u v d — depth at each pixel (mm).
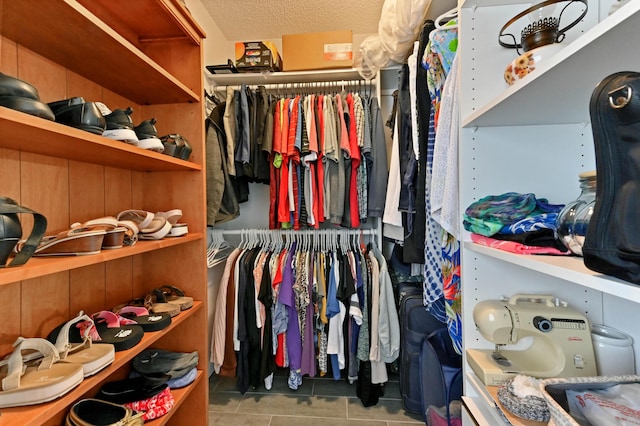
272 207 1725
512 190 839
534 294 813
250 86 1886
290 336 1647
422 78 1188
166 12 1010
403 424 1452
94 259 690
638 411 481
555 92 607
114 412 852
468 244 819
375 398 1597
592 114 406
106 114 838
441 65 1044
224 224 2143
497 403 648
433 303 1139
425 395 1393
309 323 1635
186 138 1214
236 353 1691
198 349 1202
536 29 699
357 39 2090
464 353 843
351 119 1662
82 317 793
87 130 696
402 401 1616
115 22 1043
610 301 755
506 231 673
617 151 381
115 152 815
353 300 1590
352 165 1689
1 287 733
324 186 1686
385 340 1558
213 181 1597
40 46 785
